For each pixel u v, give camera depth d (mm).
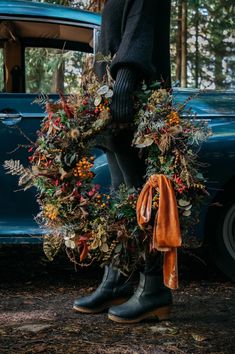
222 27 11977
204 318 3324
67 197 2902
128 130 2984
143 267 3141
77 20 4230
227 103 4121
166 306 3184
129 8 2916
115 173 3178
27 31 4328
